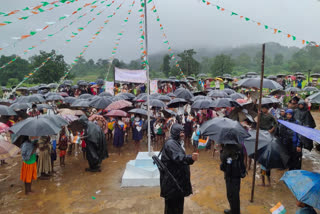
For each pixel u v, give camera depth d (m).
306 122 7.05
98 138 7.19
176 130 3.90
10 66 57.28
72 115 8.55
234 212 4.52
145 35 6.27
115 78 16.22
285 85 25.75
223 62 72.69
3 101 11.23
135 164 6.58
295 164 6.10
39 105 10.64
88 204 5.32
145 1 6.05
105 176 6.95
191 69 51.03
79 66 96.69
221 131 4.45
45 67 40.47
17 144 6.00
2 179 6.87
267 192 5.82
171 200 3.91
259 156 5.30
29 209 5.13
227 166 4.51
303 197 2.83
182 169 3.87
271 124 6.59
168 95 13.29
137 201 5.42
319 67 77.50
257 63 110.75
